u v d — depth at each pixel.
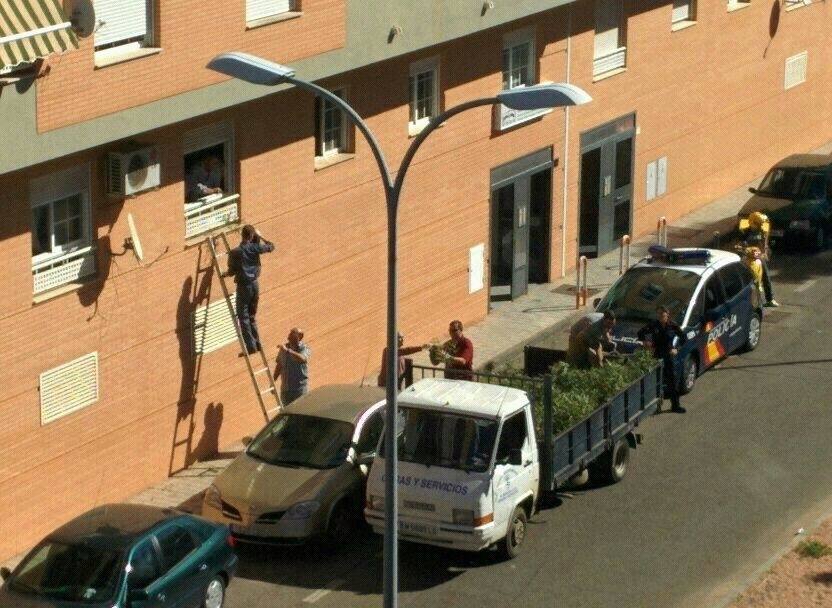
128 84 18.91
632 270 26.22
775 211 33.84
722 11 36.53
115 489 20.78
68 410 19.80
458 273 27.91
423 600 18.00
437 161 26.78
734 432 23.62
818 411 24.55
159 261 20.92
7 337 18.73
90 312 19.89
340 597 18.11
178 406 21.67
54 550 16.39
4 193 18.36
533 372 22.86
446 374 21.59
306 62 22.03
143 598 15.95
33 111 17.61
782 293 31.06
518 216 29.59
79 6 17.58
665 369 24.25
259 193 22.62
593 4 30.91
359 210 24.89
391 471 15.53
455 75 26.92
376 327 25.81
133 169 19.73
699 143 36.47
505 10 26.42
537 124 29.61
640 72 33.19
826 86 43.62
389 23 23.56
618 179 33.19
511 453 18.80
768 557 19.09
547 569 18.81
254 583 18.47
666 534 19.88
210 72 20.16
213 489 19.30
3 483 18.98
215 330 22.09
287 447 19.83
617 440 21.28
